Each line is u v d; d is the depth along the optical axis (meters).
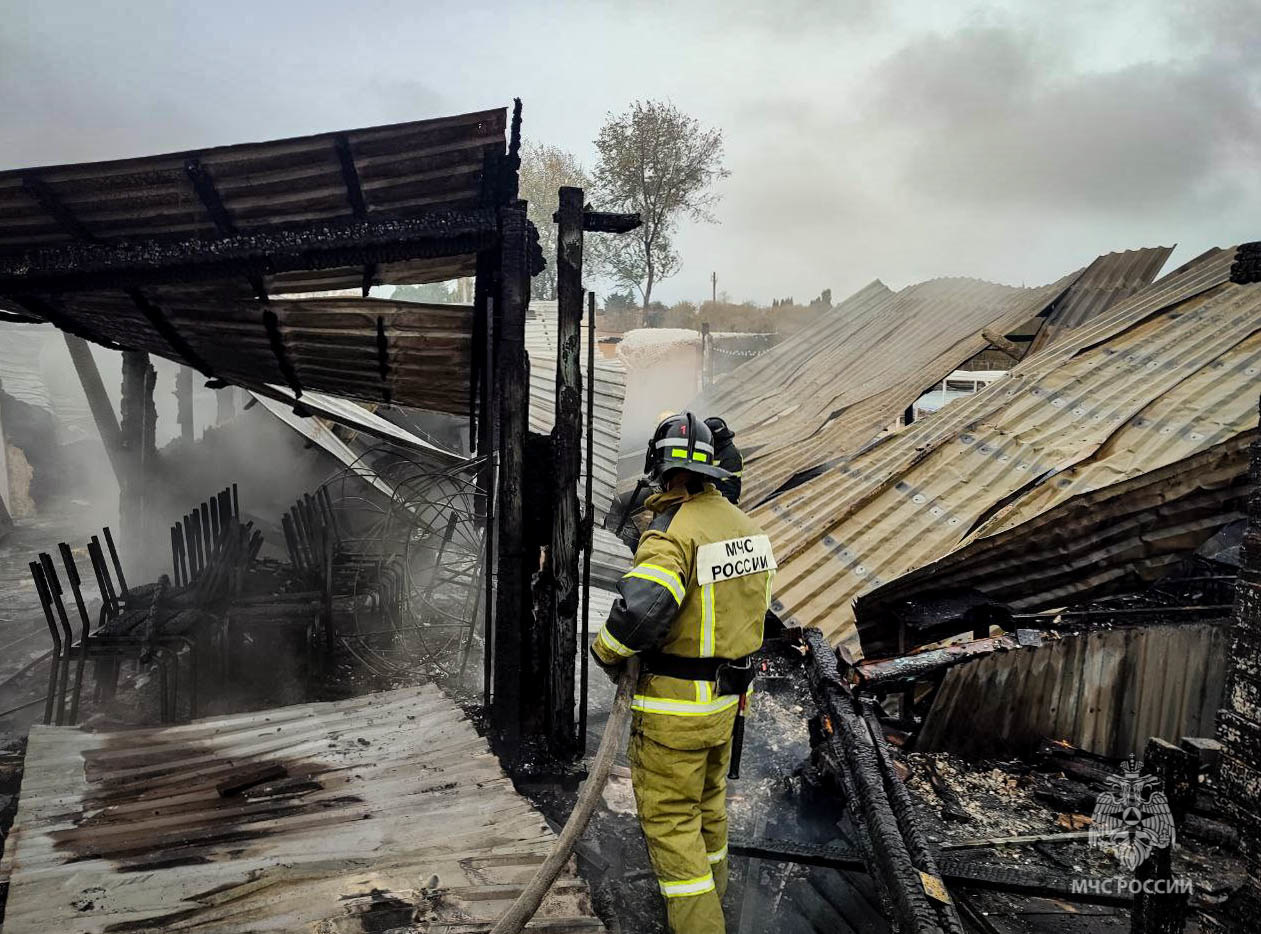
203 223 3.68
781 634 5.82
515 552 3.81
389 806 2.80
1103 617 4.94
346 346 4.79
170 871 2.35
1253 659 2.30
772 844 3.06
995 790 3.87
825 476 6.89
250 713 3.65
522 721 3.97
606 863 3.22
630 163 27.41
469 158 3.50
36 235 3.62
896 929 2.11
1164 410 5.23
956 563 4.93
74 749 3.20
